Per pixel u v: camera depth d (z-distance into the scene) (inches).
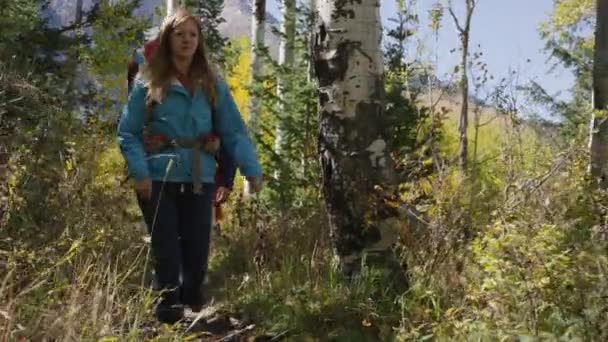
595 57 379.9
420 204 222.7
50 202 173.8
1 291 119.5
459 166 267.7
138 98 179.3
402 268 198.8
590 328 143.0
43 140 194.2
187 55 179.2
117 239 183.0
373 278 193.2
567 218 191.0
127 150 177.2
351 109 209.9
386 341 168.7
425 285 188.2
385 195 203.8
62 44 336.5
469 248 179.9
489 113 345.7
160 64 179.0
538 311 149.3
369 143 209.9
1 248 145.9
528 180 204.1
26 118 194.9
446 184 215.8
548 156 255.9
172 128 179.5
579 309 147.6
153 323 166.4
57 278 138.5
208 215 183.5
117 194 228.7
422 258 195.8
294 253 230.1
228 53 489.1
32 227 156.3
